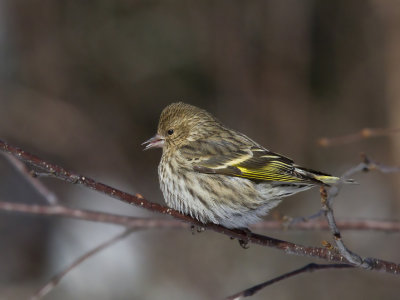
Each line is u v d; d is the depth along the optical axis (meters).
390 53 15.13
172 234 13.11
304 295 11.73
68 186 14.35
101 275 12.25
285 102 15.48
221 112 15.59
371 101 15.64
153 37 16.00
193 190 7.02
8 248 12.75
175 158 7.26
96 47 15.97
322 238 12.66
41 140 15.08
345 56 16.02
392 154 14.49
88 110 15.61
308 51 15.82
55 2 15.69
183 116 7.54
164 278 12.41
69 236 13.05
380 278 11.68
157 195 14.80
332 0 15.99
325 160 15.29
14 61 15.45
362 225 7.83
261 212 6.98
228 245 12.86
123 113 15.79
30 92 15.39
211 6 15.77
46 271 12.44
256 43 15.73
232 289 12.09
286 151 15.21
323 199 5.08
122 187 14.74
